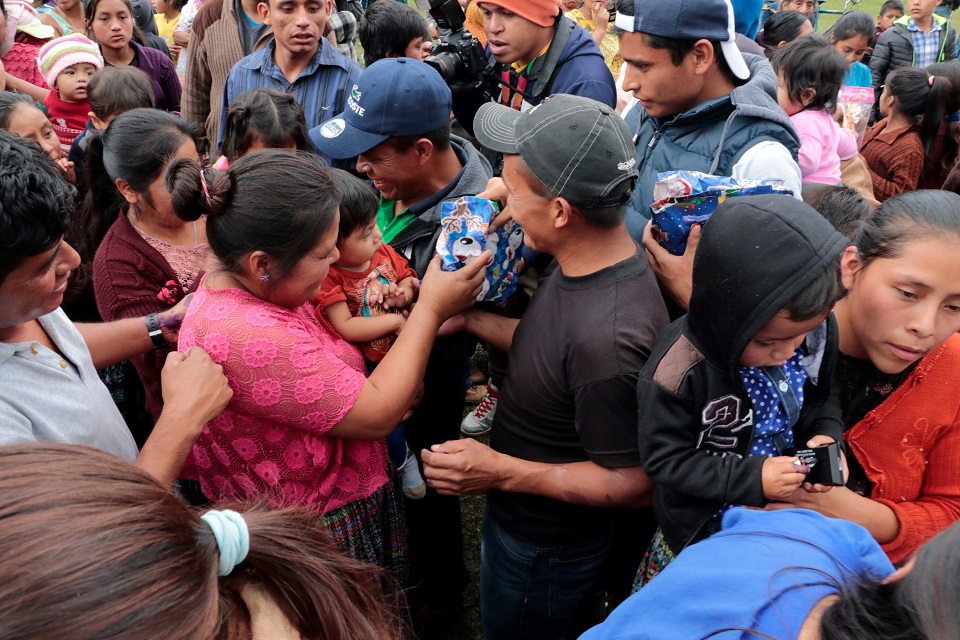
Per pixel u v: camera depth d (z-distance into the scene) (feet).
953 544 1.94
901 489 4.64
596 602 7.40
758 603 2.49
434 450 5.42
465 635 8.38
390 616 3.78
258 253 4.74
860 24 17.49
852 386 4.63
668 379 4.36
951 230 3.86
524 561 5.79
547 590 5.90
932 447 4.59
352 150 6.53
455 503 7.91
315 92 11.12
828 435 4.34
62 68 11.90
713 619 2.53
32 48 14.74
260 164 4.76
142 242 6.95
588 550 5.84
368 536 5.99
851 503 4.45
